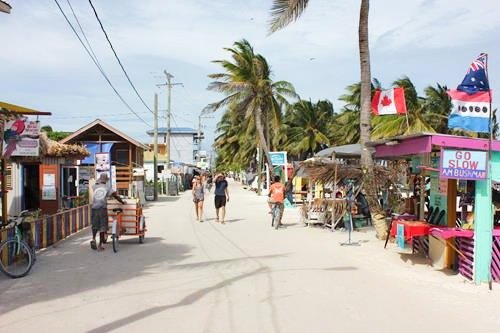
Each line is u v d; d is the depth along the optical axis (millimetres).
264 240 13195
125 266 9477
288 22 14367
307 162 17672
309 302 6816
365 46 13414
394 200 16672
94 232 11539
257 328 5672
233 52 34500
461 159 7891
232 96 35406
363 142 13531
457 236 8305
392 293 7371
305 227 16375
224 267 9359
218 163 109562
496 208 9516
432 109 33688
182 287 7703
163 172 42719
